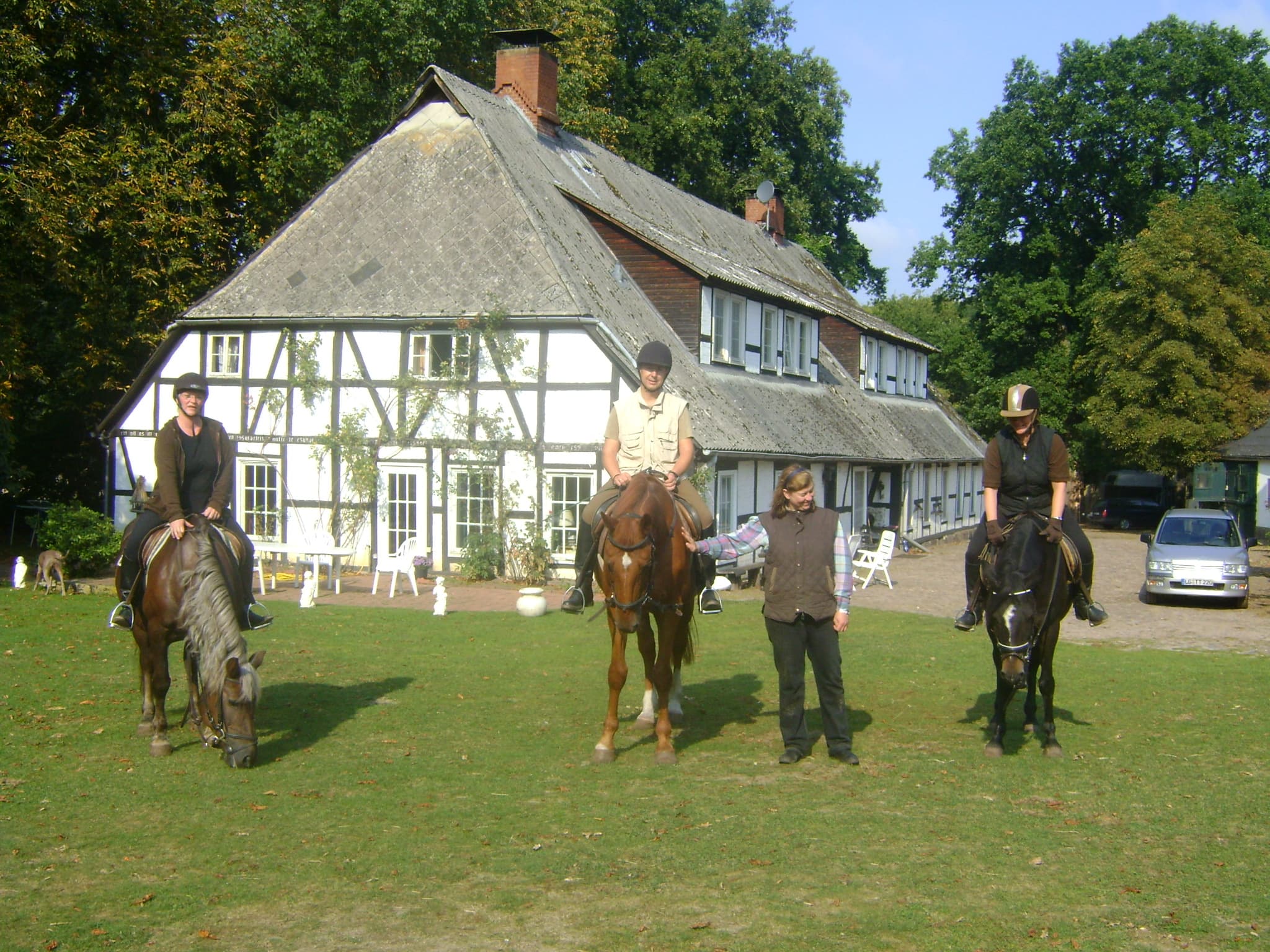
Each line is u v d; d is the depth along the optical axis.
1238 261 40.62
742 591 21.47
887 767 8.20
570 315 21.48
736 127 45.88
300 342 23.47
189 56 27.23
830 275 42.50
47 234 23.06
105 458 25.31
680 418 8.99
